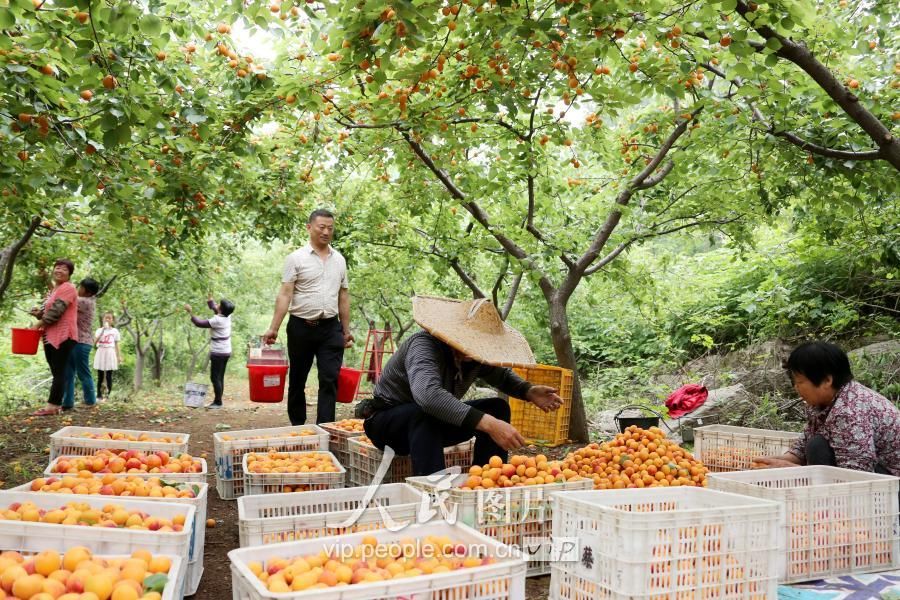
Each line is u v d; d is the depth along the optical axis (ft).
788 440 16.46
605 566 9.09
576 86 16.26
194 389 37.24
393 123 19.48
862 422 12.62
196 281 44.65
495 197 24.90
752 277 35.58
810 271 30.91
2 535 8.43
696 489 11.16
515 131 20.33
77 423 27.68
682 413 23.86
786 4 13.16
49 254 37.68
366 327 59.41
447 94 18.57
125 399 40.75
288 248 43.80
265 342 20.40
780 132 18.25
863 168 18.22
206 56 19.56
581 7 13.71
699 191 24.48
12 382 44.09
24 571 7.28
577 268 24.38
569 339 24.27
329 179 30.48
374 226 30.78
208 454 22.72
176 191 21.57
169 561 8.08
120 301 52.75
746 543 9.37
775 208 23.29
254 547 8.29
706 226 25.36
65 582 7.21
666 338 36.47
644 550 8.71
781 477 12.57
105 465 13.32
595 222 28.84
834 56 17.93
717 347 35.63
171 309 56.13
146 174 17.20
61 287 28.94
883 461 12.92
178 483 11.96
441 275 28.58
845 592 10.50
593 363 44.21
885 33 18.13
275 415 34.42
